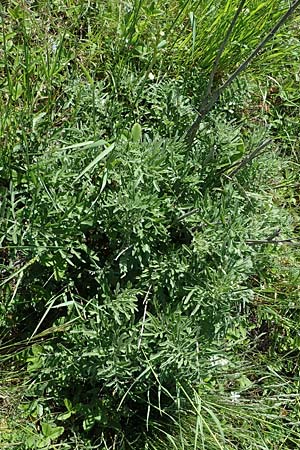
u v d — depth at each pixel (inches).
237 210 86.9
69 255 84.3
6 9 95.7
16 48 91.1
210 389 94.1
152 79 97.3
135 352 84.6
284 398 105.0
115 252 87.3
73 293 90.9
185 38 100.2
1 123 85.6
